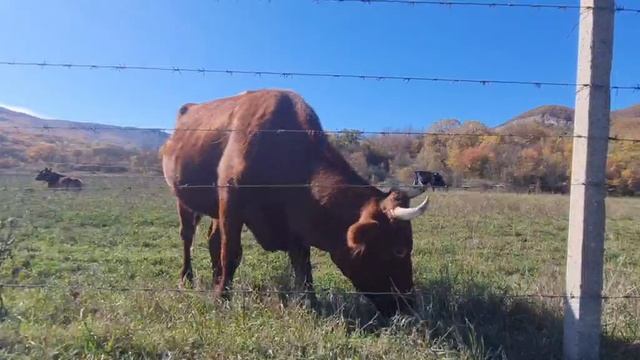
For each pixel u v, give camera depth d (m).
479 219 15.58
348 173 5.91
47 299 5.24
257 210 6.20
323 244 5.80
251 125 6.38
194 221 7.91
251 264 8.12
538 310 5.27
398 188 5.39
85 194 23.09
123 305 4.99
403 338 4.48
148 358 4.00
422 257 9.05
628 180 20.34
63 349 4.02
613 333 4.62
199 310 5.08
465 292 5.58
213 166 7.04
